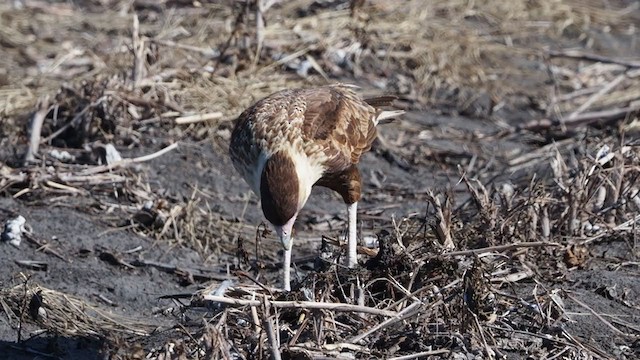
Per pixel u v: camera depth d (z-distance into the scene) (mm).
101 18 20031
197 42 18047
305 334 9008
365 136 10922
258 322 8906
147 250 11922
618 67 19141
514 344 9266
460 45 19094
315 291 9664
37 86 16656
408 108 17062
